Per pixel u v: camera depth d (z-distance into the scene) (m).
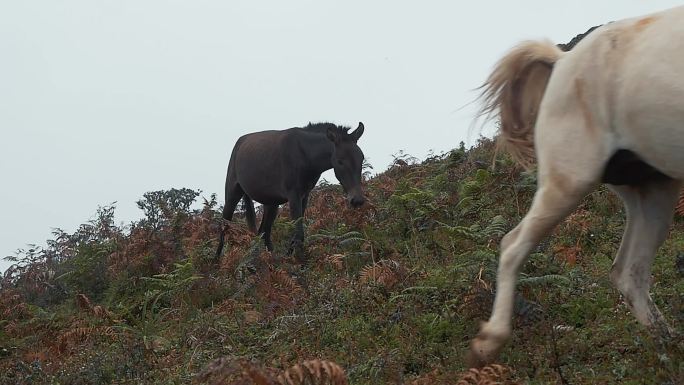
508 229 7.52
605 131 4.60
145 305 8.83
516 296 5.48
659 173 4.84
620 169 4.75
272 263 9.68
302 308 7.14
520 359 4.84
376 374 5.01
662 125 4.29
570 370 4.65
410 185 11.12
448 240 8.30
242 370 4.63
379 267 7.33
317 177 11.86
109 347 7.32
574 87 4.70
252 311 7.81
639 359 4.46
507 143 5.44
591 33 4.77
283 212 14.00
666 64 4.27
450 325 5.77
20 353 8.05
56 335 8.47
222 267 9.73
